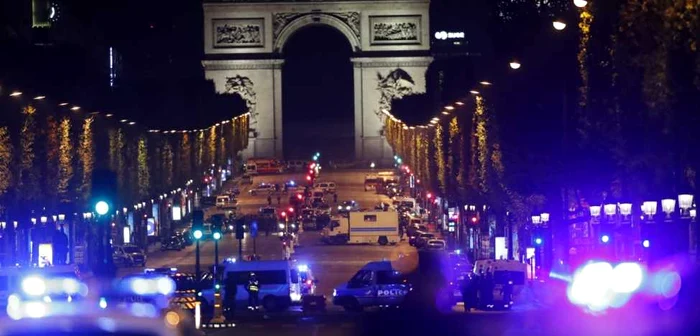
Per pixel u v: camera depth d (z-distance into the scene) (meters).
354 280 178.25
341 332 126.62
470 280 168.50
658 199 163.38
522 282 188.12
